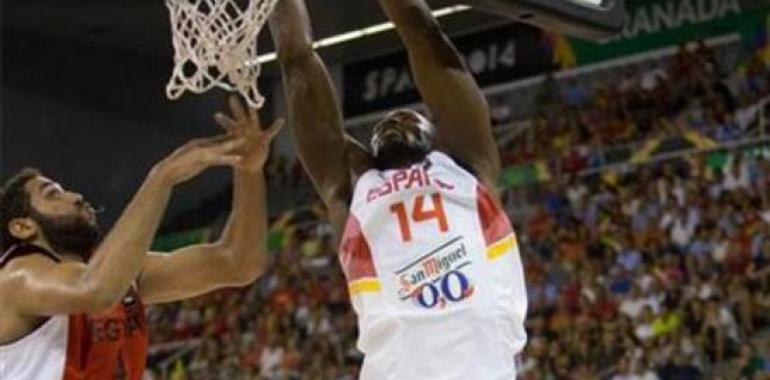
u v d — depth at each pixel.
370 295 4.51
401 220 4.52
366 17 24.73
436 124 4.94
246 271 5.01
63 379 4.52
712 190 19.75
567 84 24.39
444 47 5.00
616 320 18.31
